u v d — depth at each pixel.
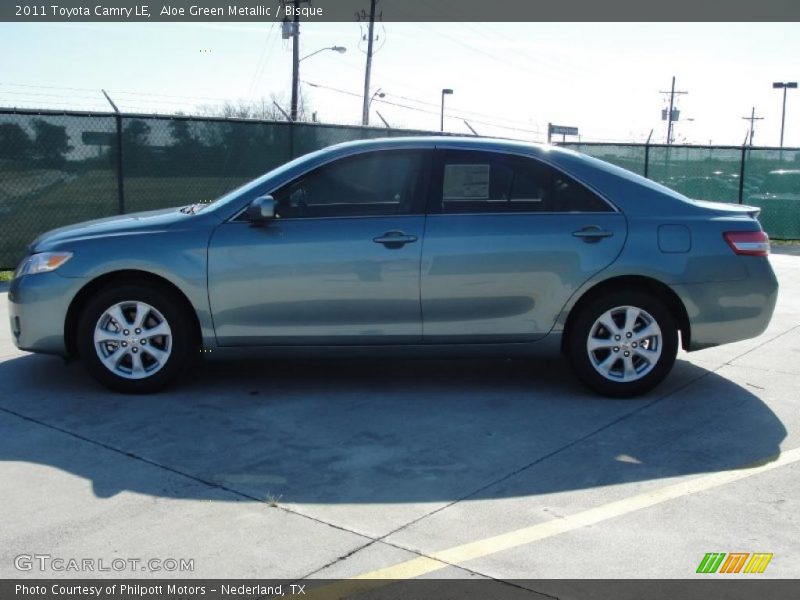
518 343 5.96
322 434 5.26
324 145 14.11
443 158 5.93
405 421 5.50
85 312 5.85
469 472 4.68
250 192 5.90
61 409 5.66
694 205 6.03
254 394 6.04
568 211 5.90
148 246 5.77
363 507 4.22
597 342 5.93
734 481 4.59
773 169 16.98
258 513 4.14
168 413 5.61
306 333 5.88
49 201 11.55
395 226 5.80
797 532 3.99
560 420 5.55
